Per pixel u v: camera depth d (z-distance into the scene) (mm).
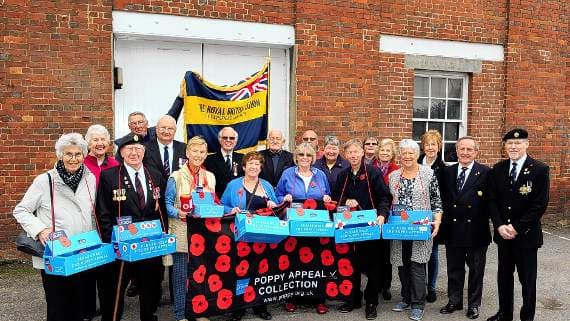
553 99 10461
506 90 10016
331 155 6270
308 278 5672
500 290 5355
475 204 5461
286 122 8438
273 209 5383
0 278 6469
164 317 5426
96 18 7059
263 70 6727
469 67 9711
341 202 5633
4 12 6641
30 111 6836
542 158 10406
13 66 6723
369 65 8719
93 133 5312
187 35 7566
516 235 5168
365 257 5535
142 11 7312
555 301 6137
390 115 9062
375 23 8727
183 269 5141
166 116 5746
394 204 5535
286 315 5586
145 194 4750
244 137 6652
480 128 9898
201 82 6320
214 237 5191
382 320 5449
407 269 5648
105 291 4734
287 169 5727
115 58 7449
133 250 4332
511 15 9914
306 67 8250
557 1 10352
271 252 5477
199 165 5176
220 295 5230
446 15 9422
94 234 4309
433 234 5379
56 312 4266
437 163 6125
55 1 6855
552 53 10383
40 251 4164
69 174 4297
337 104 8500
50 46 6867
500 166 5328
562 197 10672
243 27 7895
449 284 5734
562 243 9000
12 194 6848
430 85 9680
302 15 8180
